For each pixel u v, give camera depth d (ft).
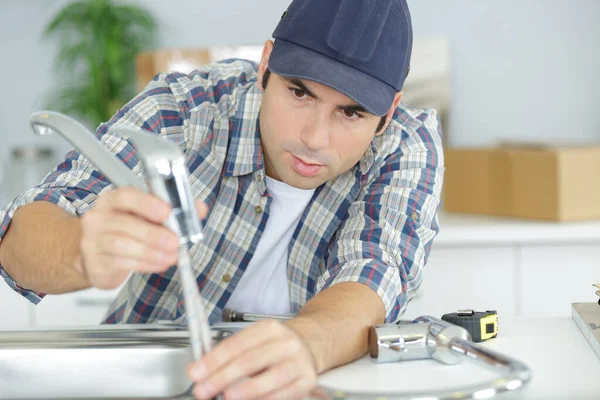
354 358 2.74
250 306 4.02
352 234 3.63
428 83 8.43
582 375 2.56
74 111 8.66
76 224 2.83
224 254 3.91
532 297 7.02
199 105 3.89
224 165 3.88
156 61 7.97
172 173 2.19
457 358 2.68
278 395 2.28
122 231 2.23
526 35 8.55
